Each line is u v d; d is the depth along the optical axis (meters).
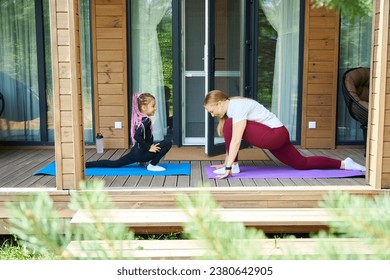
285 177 4.35
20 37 6.10
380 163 3.80
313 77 6.04
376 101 3.81
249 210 3.72
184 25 6.11
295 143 6.16
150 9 6.06
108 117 6.10
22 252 2.90
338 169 4.68
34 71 6.16
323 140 6.11
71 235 1.03
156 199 3.76
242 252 0.96
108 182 4.11
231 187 3.87
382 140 3.78
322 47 5.99
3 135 6.23
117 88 6.05
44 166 5.01
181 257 2.64
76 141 3.71
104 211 1.03
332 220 0.98
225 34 5.61
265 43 6.08
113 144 6.12
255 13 5.95
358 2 1.45
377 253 0.97
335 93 6.05
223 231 0.96
